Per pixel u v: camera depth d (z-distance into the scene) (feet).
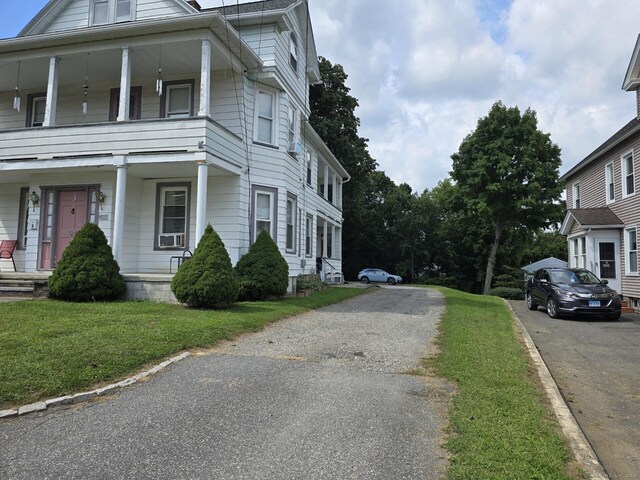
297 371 19.86
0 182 49.70
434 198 157.89
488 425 14.23
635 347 30.53
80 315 28.45
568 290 44.01
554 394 18.31
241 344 24.61
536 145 100.37
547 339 33.37
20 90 50.72
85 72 46.11
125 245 44.11
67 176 44.50
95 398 16.12
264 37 47.88
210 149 38.70
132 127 39.19
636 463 13.53
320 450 12.58
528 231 111.75
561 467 11.80
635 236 57.72
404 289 77.41
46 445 12.55
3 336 21.81
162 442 12.85
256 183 47.16
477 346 25.61
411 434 13.73
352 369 20.49
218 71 46.21
